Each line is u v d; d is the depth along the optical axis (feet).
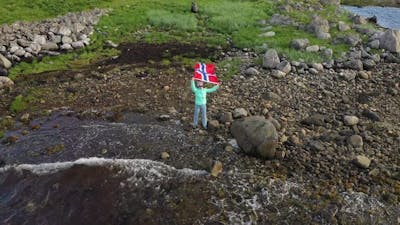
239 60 84.07
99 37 96.37
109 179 51.01
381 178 51.11
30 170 52.70
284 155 54.49
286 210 46.50
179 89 72.79
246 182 50.42
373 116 63.62
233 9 115.85
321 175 51.60
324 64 81.30
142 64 82.43
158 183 50.31
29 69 79.56
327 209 46.57
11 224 44.91
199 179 50.96
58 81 75.10
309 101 68.80
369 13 135.44
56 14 106.22
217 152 55.67
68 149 56.65
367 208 46.91
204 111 59.82
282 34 96.07
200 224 44.52
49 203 47.70
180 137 58.95
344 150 55.98
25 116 63.52
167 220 45.06
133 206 47.01
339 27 98.53
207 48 91.50
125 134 59.82
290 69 78.74
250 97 69.46
